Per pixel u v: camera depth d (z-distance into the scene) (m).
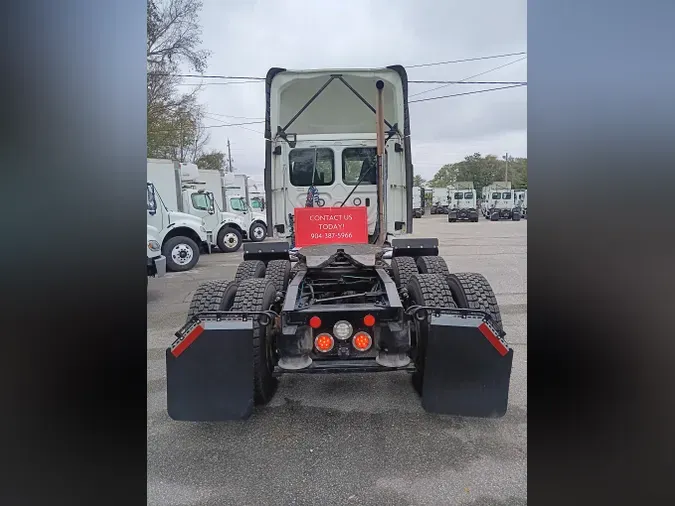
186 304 6.86
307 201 5.72
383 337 2.99
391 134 5.62
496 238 15.91
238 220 15.00
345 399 3.43
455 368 2.77
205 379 2.75
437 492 2.38
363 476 2.53
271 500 2.35
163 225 10.27
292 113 5.99
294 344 2.97
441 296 3.09
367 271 3.90
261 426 3.06
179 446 2.85
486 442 2.83
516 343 4.59
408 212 5.64
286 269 4.72
